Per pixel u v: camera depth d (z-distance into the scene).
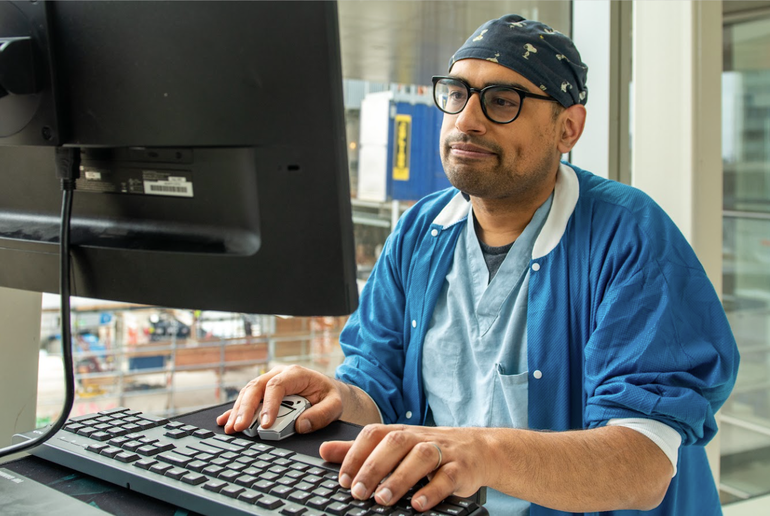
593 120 1.86
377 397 1.16
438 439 0.68
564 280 1.06
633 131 1.66
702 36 1.54
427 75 2.10
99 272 0.67
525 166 1.08
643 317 0.95
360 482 0.58
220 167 0.60
